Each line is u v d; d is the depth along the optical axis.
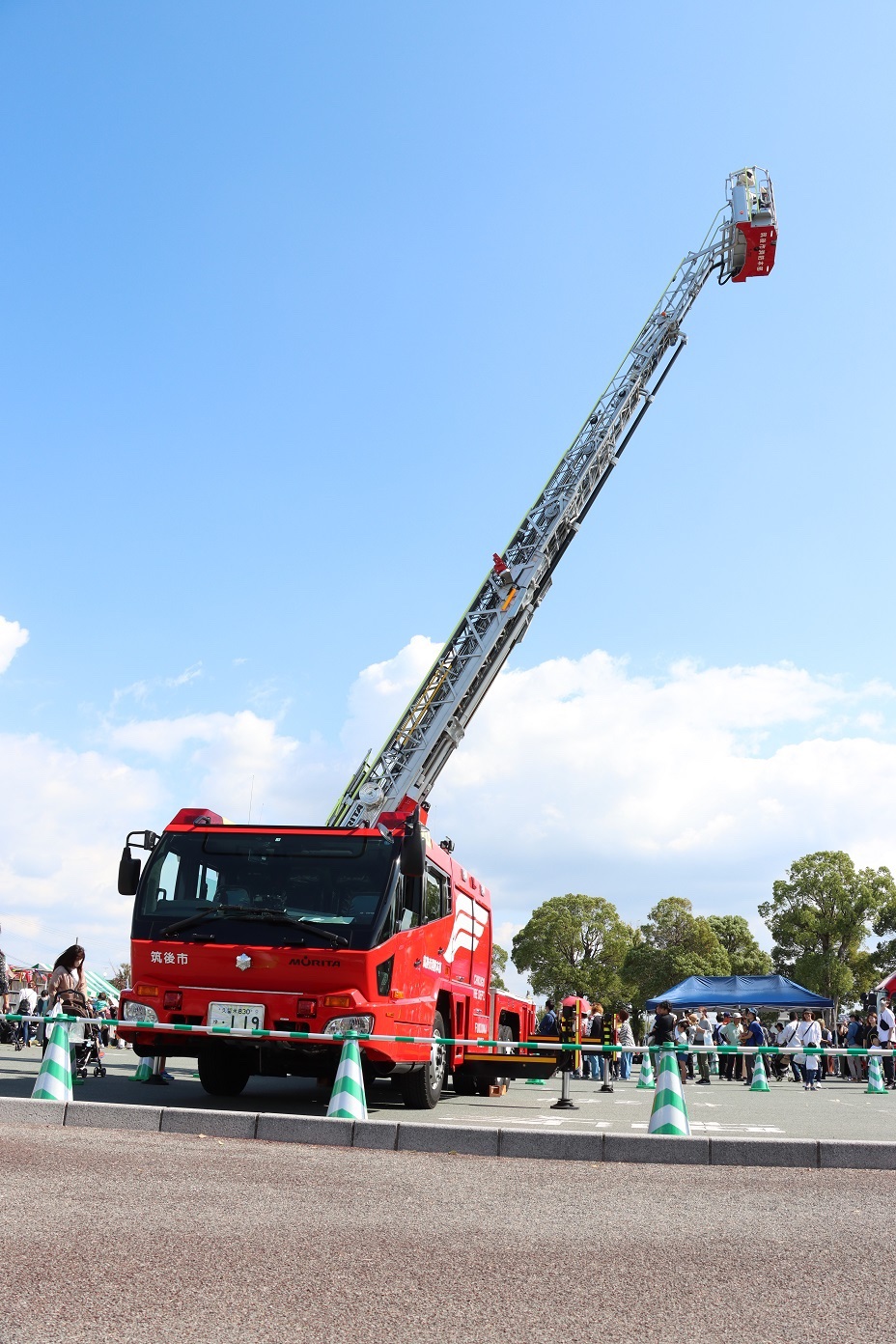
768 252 40.31
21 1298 4.06
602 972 76.88
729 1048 9.98
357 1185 6.94
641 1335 3.99
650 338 39.56
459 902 14.40
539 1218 6.09
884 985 33.59
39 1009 23.28
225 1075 13.26
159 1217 5.55
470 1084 16.69
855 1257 5.26
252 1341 3.76
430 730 33.94
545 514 36.75
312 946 10.88
